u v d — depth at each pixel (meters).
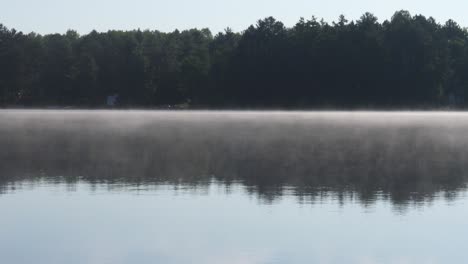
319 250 16.42
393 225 18.97
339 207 21.61
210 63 147.38
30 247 16.69
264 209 21.38
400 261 15.53
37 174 29.78
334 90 137.25
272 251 16.41
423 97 134.75
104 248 16.64
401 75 133.50
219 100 142.88
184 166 33.16
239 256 15.96
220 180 27.84
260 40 141.88
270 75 138.75
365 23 140.00
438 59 134.75
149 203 22.41
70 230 18.45
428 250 16.39
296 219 19.81
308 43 139.38
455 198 23.17
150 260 15.63
